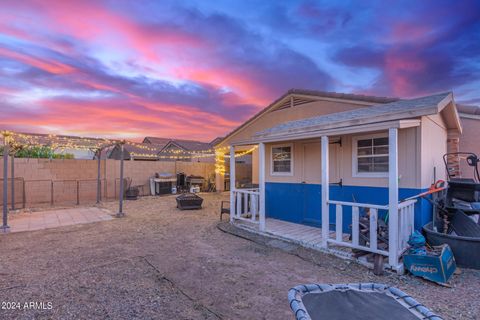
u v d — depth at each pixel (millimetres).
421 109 4129
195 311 2996
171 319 2828
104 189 13234
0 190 10641
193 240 5984
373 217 4262
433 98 4863
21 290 3482
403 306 1789
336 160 6168
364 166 5660
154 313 2945
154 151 20578
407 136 4980
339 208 4758
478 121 7566
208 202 12289
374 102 7297
